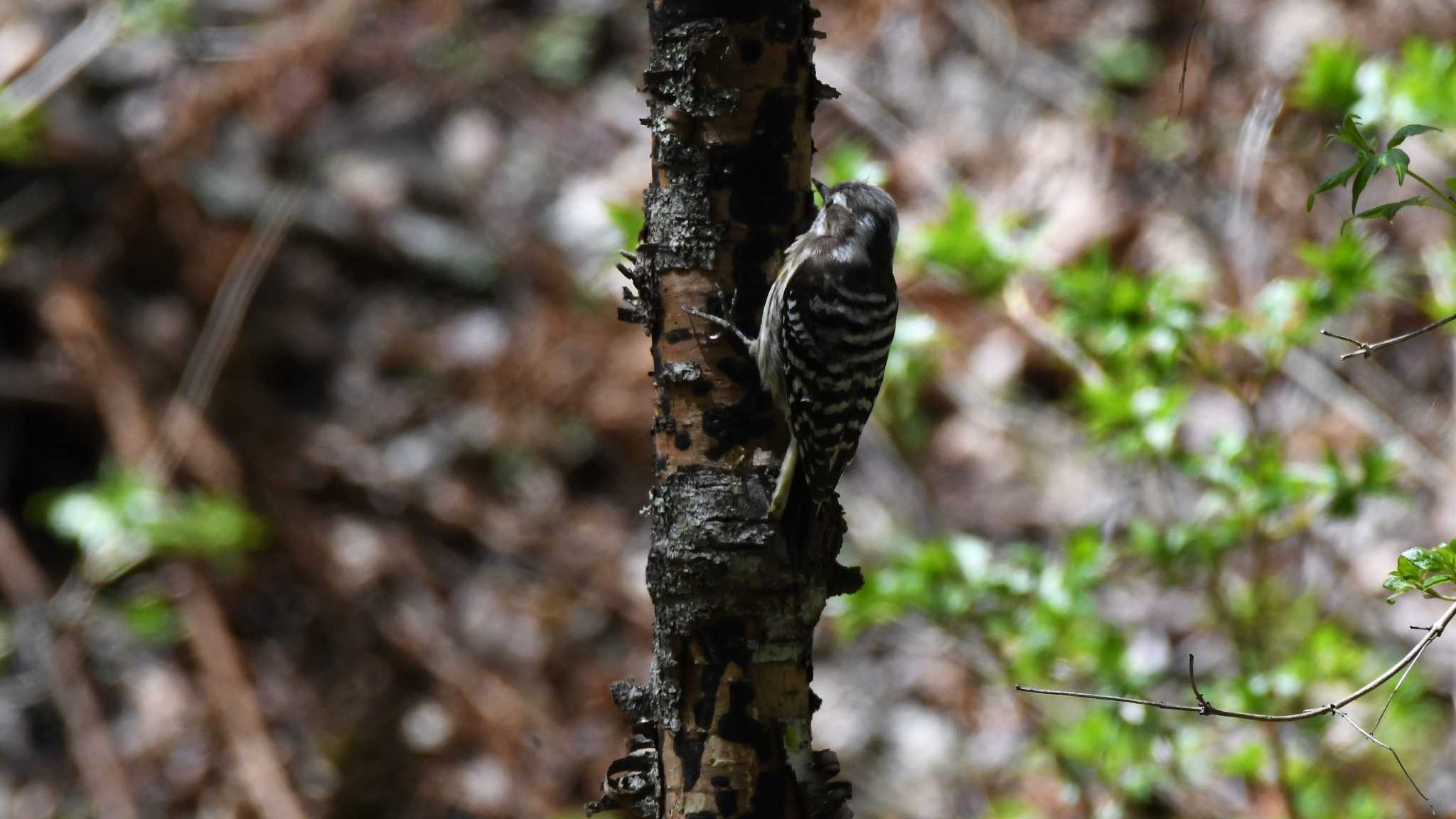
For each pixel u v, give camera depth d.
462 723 11.46
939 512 11.70
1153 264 11.92
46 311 12.89
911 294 12.01
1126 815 8.38
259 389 13.11
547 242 14.14
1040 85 14.01
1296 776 7.83
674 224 5.29
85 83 14.16
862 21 14.91
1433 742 9.06
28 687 11.66
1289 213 10.87
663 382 5.32
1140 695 7.48
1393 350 10.90
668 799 5.23
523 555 12.49
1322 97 7.73
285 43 14.66
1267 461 7.47
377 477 12.83
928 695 10.84
